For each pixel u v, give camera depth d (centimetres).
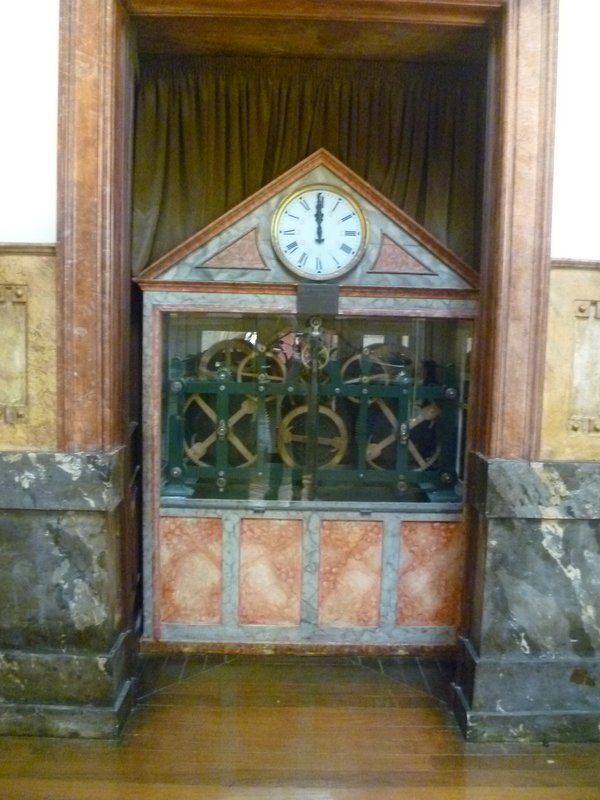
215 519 273
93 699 224
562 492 223
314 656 277
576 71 218
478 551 234
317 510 273
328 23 240
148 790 198
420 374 277
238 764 211
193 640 277
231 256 260
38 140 216
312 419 278
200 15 230
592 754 221
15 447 221
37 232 219
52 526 221
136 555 270
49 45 214
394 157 295
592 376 225
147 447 267
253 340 274
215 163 294
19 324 218
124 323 236
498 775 210
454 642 278
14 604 223
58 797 194
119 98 223
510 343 222
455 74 292
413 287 259
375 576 276
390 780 206
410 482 280
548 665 227
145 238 290
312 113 293
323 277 259
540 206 218
